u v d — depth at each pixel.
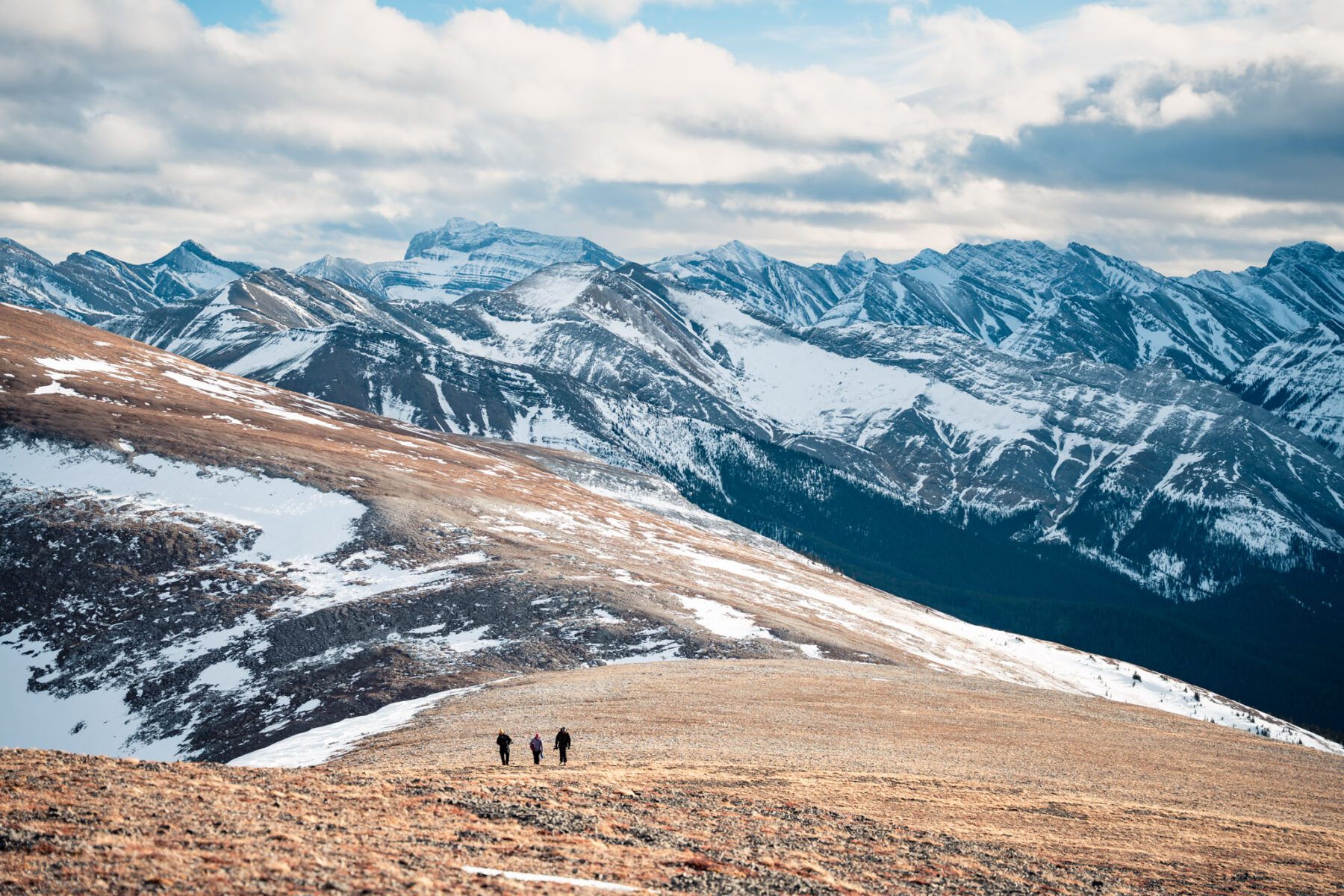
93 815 28.80
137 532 118.94
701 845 33.06
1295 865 39.53
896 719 72.69
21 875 22.89
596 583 120.31
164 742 84.06
